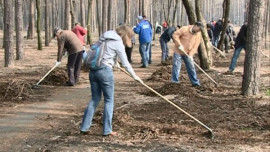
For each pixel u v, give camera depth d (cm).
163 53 1747
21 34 1878
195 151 573
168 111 820
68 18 2450
